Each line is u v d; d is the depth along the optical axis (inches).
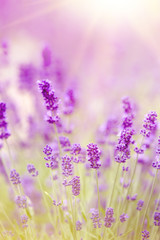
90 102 46.5
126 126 22.8
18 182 22.3
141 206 22.5
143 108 32.4
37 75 34.3
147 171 26.3
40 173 26.5
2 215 25.9
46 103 22.4
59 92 31.2
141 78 53.4
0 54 36.2
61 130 27.0
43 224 25.8
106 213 21.7
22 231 23.3
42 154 25.9
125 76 54.5
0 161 27.1
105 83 50.1
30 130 30.5
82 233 23.6
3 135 23.0
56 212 23.0
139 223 24.0
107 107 42.4
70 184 21.5
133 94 48.0
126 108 23.7
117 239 22.9
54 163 22.9
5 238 23.1
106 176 28.2
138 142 25.0
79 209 24.5
